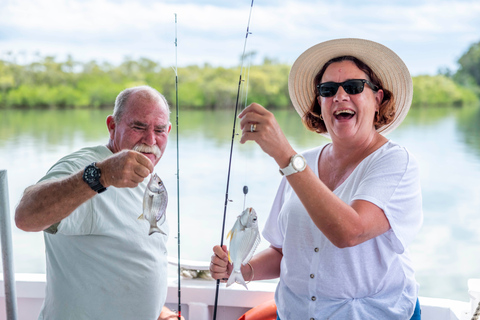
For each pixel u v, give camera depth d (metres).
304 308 1.75
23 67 22.73
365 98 1.78
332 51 1.90
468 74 21.58
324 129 2.09
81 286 1.78
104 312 1.80
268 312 2.15
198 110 22.48
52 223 1.54
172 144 13.71
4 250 1.90
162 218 1.66
